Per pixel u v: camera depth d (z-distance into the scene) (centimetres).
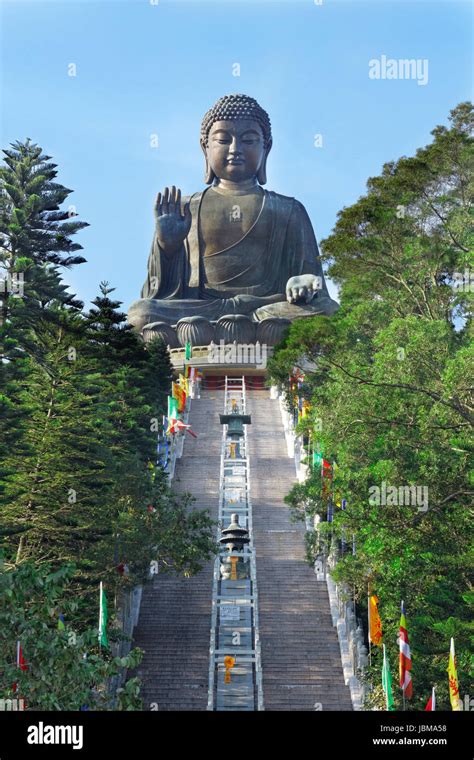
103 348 5975
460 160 4756
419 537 3947
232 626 5053
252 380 9731
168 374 8238
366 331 4825
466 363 3641
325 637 4962
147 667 4756
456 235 4672
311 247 10706
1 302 5144
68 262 5712
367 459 4103
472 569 4016
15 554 4653
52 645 2791
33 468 4716
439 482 3906
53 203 5650
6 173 5731
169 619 5150
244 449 7219
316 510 5234
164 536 4822
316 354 5034
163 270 10575
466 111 5006
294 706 4466
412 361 3931
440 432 3916
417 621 4009
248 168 10812
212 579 5459
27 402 5025
